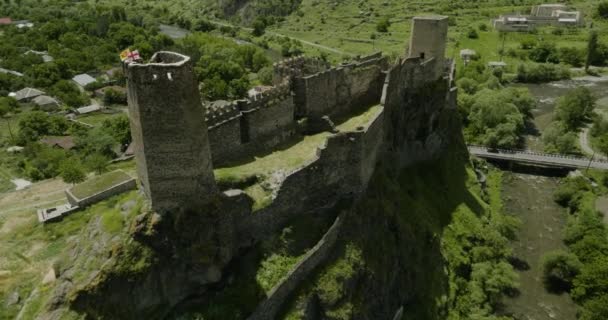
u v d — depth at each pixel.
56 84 125.06
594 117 113.75
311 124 56.81
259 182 46.28
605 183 84.25
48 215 55.34
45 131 97.44
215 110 46.81
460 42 172.75
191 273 40.62
